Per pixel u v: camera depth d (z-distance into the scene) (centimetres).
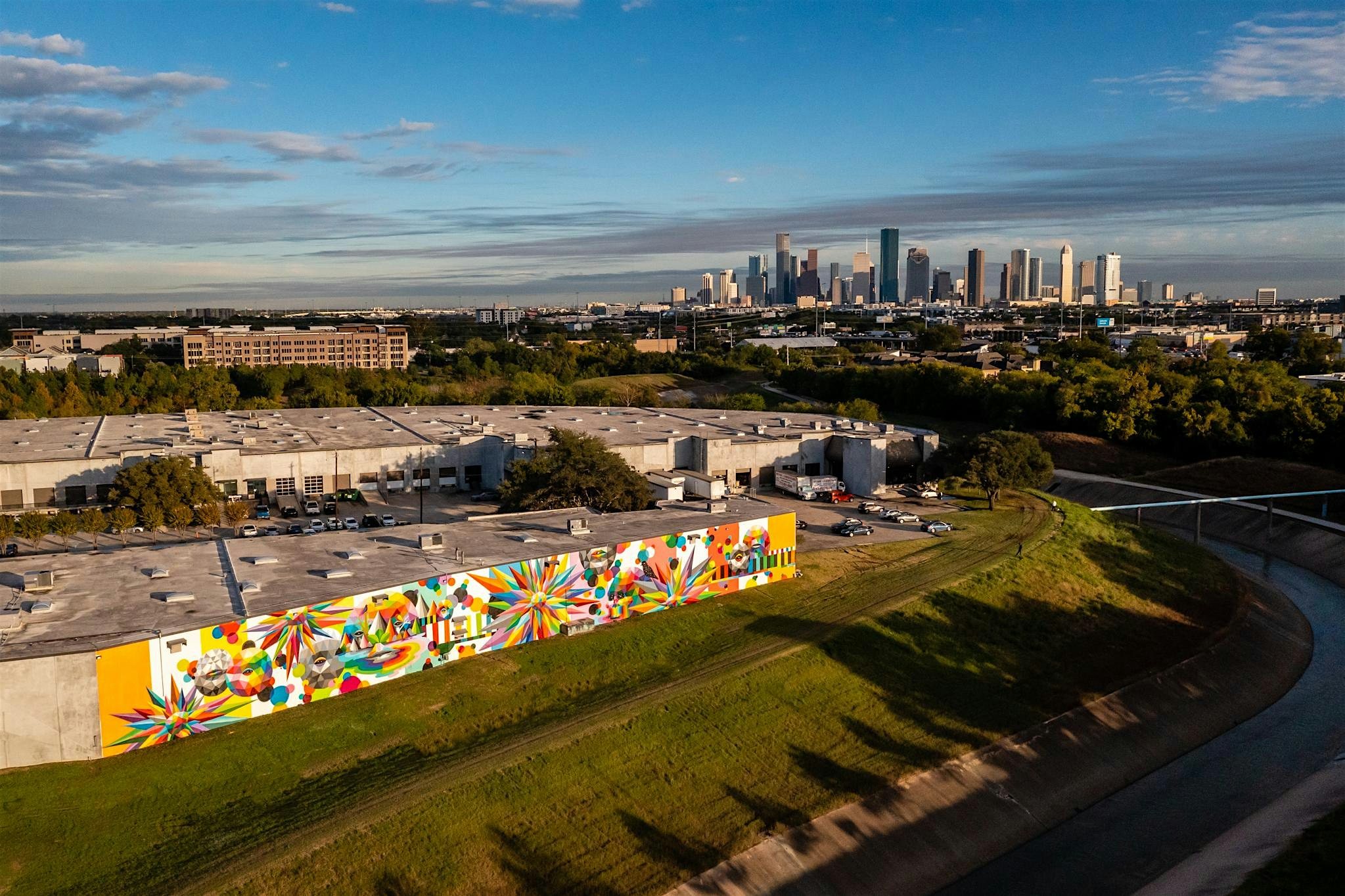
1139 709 7719
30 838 4847
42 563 7094
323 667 6303
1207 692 8188
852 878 5525
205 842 4966
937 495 12706
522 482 9525
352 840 5031
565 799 5650
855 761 6462
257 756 5688
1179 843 6091
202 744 5722
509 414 15538
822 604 8575
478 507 11531
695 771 6109
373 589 6538
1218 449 16175
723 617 8200
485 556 7419
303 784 5528
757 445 12850
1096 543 10912
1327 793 6556
